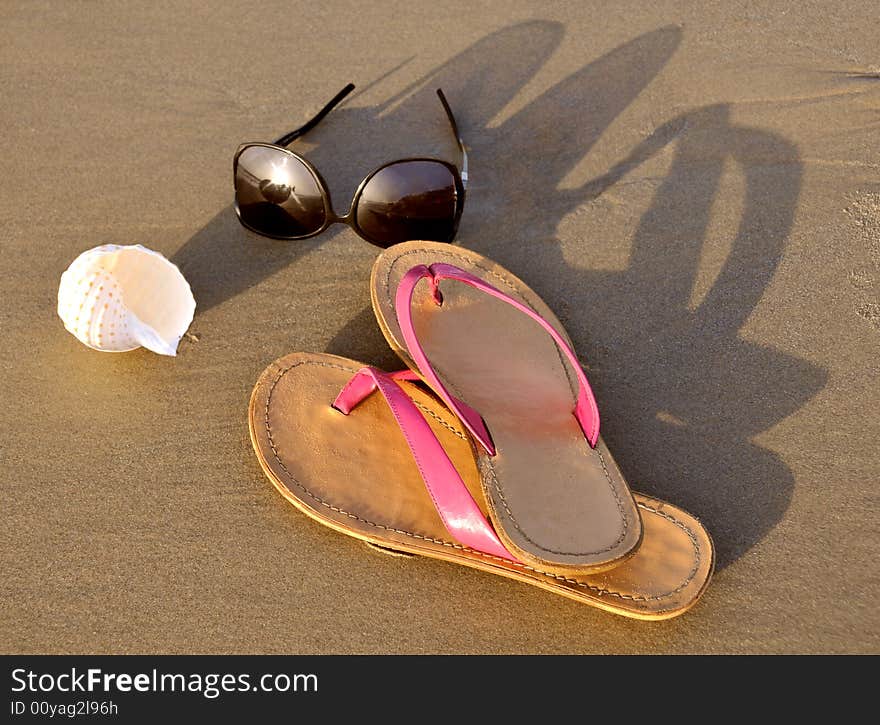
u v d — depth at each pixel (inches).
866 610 55.9
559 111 83.5
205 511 58.7
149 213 74.4
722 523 59.3
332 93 84.4
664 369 66.7
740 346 68.1
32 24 88.7
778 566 57.6
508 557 54.6
